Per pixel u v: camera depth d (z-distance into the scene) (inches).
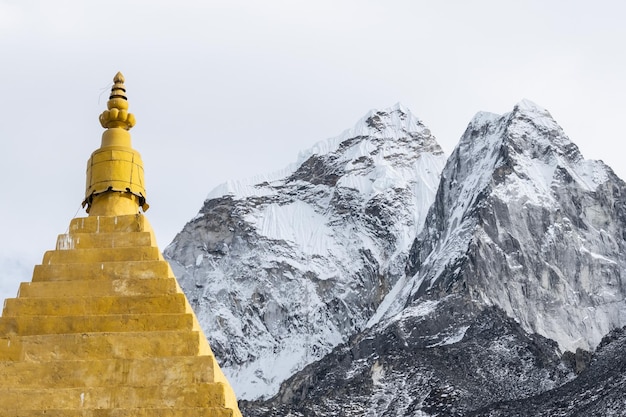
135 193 2837.1
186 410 2359.7
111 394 2394.2
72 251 2659.9
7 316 2536.9
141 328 2508.6
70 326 2508.6
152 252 2669.8
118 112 2933.1
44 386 2425.0
